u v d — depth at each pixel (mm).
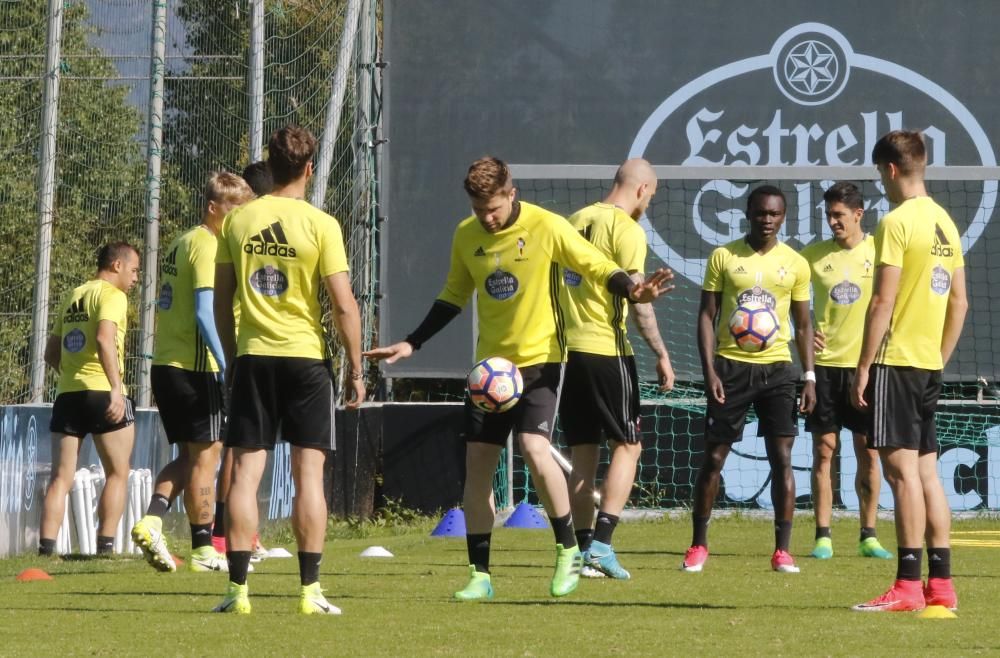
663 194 50250
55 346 29469
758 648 14016
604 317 22297
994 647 14188
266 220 16875
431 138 50531
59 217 42469
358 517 43688
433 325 19656
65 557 28047
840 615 17188
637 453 22828
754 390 25078
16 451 28781
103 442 28812
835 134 51188
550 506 19156
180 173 43094
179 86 43219
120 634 14961
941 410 46031
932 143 51094
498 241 18641
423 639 14570
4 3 44094
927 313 17781
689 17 51188
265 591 20391
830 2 51344
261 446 17078
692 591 20297
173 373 24797
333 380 17266
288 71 45125
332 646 14008
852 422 29156
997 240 49656
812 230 50500
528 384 18844
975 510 45375
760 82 51188
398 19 50969
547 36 51000
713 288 25875
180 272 24906
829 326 29609
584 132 50938
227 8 43969
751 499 45812
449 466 45781
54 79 41531
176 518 35219
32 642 14352
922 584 18031
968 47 51125
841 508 45438
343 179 47969
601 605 18188
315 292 17047
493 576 23188
